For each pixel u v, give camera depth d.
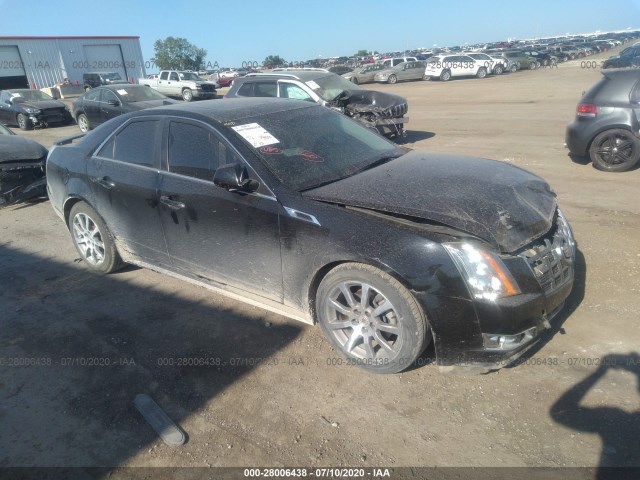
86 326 3.95
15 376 3.37
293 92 10.41
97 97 15.06
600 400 2.81
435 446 2.60
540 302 2.83
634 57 28.41
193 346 3.61
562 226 3.35
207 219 3.63
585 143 7.70
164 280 4.70
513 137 10.73
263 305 3.62
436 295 2.76
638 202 6.02
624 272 4.20
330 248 3.04
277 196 3.28
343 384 3.12
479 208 2.94
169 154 3.91
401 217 2.96
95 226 4.69
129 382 3.25
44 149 7.46
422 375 3.14
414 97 21.89
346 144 3.97
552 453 2.51
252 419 2.88
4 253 5.62
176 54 56.09
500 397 2.90
